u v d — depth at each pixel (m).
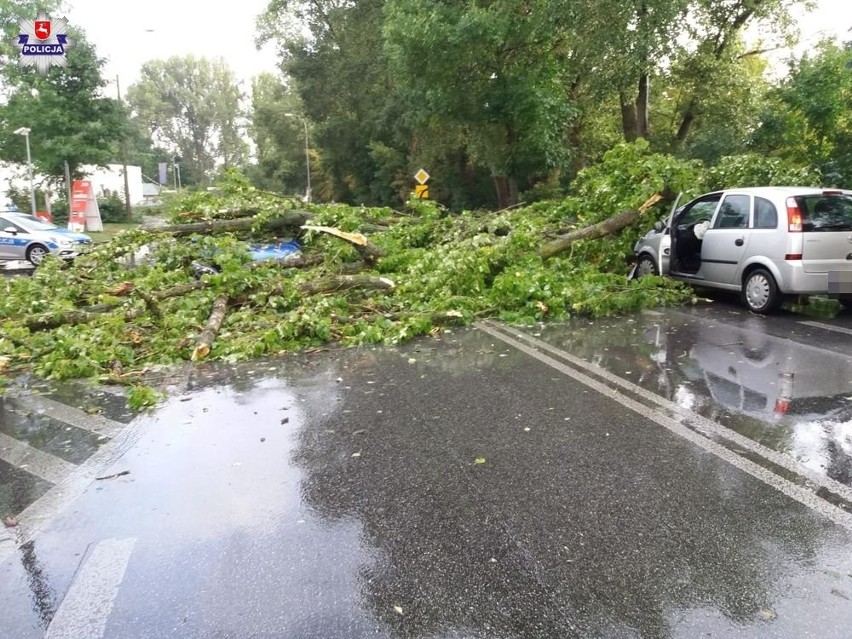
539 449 4.32
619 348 6.96
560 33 18.83
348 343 7.55
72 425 5.16
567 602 2.75
